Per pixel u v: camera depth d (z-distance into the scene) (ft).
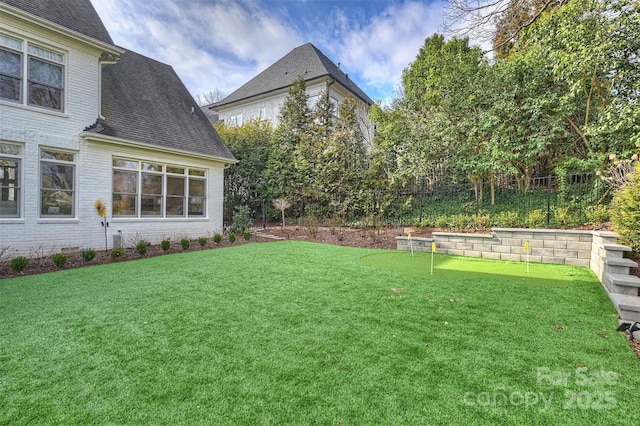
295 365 7.45
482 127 26.84
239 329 9.63
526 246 18.26
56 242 23.70
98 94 26.18
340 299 12.59
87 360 7.75
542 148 24.34
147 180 30.07
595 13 20.02
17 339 8.93
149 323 10.13
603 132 21.13
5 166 21.62
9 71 21.57
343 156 41.11
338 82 58.44
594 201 21.79
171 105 35.78
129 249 26.32
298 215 45.78
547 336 8.99
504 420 5.57
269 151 48.19
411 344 8.52
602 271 14.51
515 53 26.94
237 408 5.92
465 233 23.68
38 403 6.12
